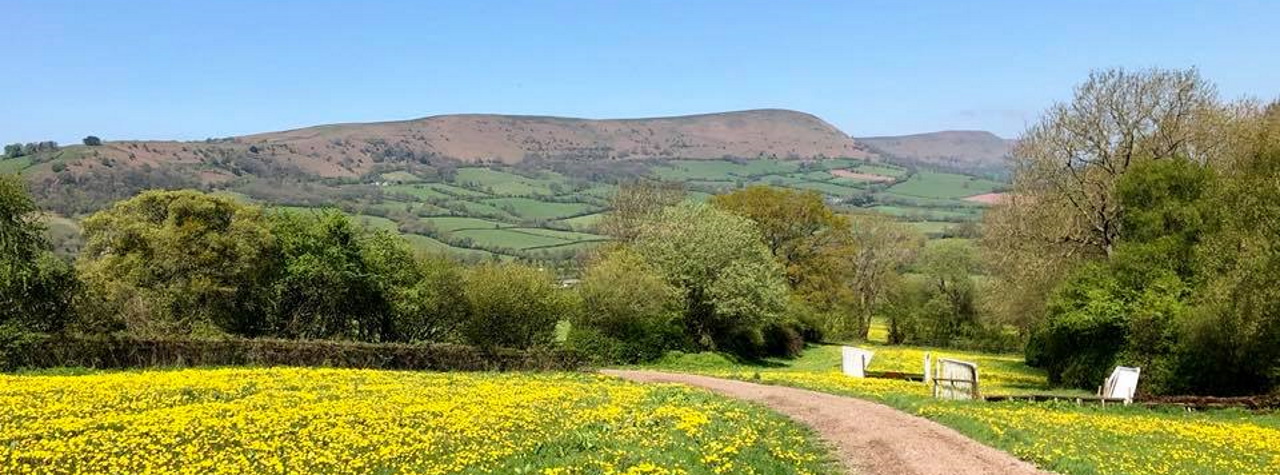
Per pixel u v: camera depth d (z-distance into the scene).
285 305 59.97
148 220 58.53
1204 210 46.75
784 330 85.25
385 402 27.47
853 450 23.73
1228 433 29.86
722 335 75.25
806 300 93.00
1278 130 44.09
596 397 32.06
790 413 30.78
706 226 73.62
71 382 30.02
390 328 60.44
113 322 49.25
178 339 41.12
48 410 23.53
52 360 38.66
